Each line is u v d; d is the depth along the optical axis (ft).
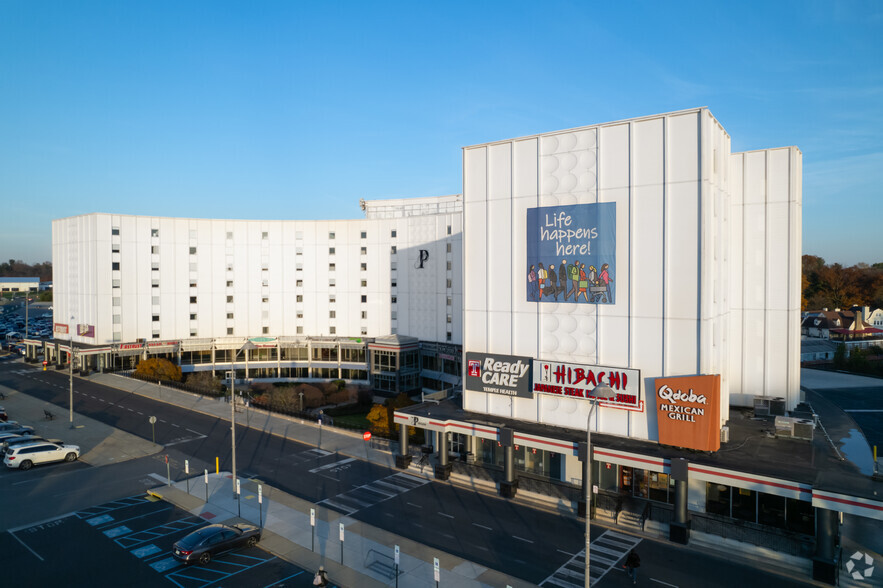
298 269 270.67
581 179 115.44
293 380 265.54
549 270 120.26
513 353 126.62
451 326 236.84
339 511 110.11
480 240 131.34
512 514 108.58
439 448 129.18
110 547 93.35
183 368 261.44
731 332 140.56
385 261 259.60
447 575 84.79
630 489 112.68
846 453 104.32
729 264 122.31
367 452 150.51
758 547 91.61
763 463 96.32
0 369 278.46
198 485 123.75
